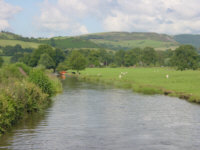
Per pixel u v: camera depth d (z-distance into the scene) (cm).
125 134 1866
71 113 2597
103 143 1661
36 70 3678
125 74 8938
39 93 2942
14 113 2069
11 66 4469
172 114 2572
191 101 3406
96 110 2773
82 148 1561
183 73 8294
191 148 1589
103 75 9106
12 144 1614
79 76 9044
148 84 5359
